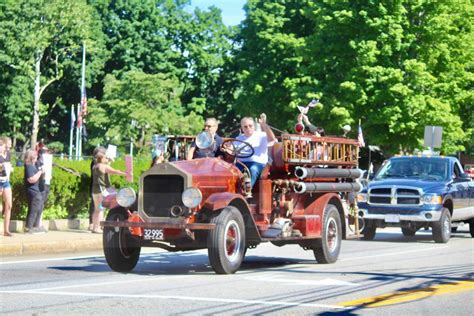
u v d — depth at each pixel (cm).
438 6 6378
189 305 1245
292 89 6762
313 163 1972
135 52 9769
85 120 8588
